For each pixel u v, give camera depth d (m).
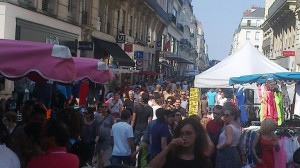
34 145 5.11
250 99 16.70
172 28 62.50
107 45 27.03
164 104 14.30
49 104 9.38
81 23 23.47
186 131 4.28
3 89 14.50
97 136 9.66
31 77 6.85
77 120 6.07
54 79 5.30
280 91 13.51
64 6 20.77
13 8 15.79
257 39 111.94
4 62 5.18
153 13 42.66
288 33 40.72
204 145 4.33
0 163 4.30
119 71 23.17
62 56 5.38
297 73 12.38
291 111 13.45
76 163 4.41
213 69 14.47
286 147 8.58
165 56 54.12
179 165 4.25
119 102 14.47
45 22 18.62
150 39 45.16
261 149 8.24
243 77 13.23
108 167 3.53
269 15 50.19
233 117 7.88
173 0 62.12
